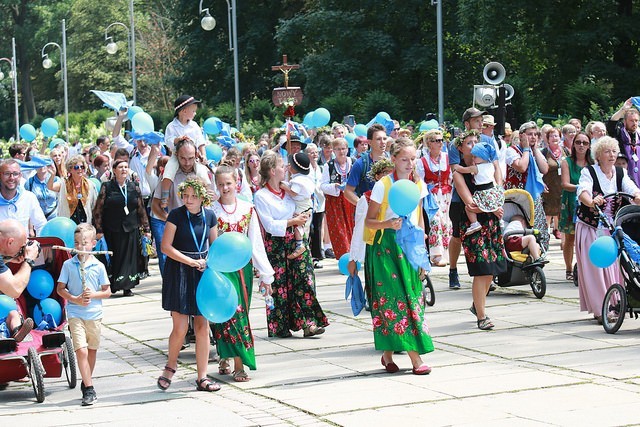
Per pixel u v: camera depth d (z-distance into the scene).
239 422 7.87
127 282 15.48
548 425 7.36
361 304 9.95
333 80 51.91
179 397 8.97
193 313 9.10
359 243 9.69
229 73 61.16
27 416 8.44
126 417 8.23
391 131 18.36
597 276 11.55
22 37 93.44
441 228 12.94
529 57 44.88
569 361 9.69
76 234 9.29
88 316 9.21
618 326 10.94
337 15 51.28
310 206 11.59
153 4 80.25
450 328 11.66
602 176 11.60
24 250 9.12
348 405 8.23
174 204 10.92
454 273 14.48
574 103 32.88
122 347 11.52
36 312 9.80
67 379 9.72
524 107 34.25
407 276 9.28
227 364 9.82
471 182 11.43
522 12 42.66
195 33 62.78
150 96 75.62
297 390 8.96
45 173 15.66
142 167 16.77
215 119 18.84
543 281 13.34
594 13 42.03
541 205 14.89
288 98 17.62
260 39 60.94
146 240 15.70
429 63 50.69
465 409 7.93
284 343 11.29
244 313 9.47
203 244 9.05
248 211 9.67
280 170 11.33
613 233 11.13
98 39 82.38
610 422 7.38
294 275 11.53
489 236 11.37
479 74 51.88
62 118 68.50
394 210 9.03
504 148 14.48
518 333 11.23
